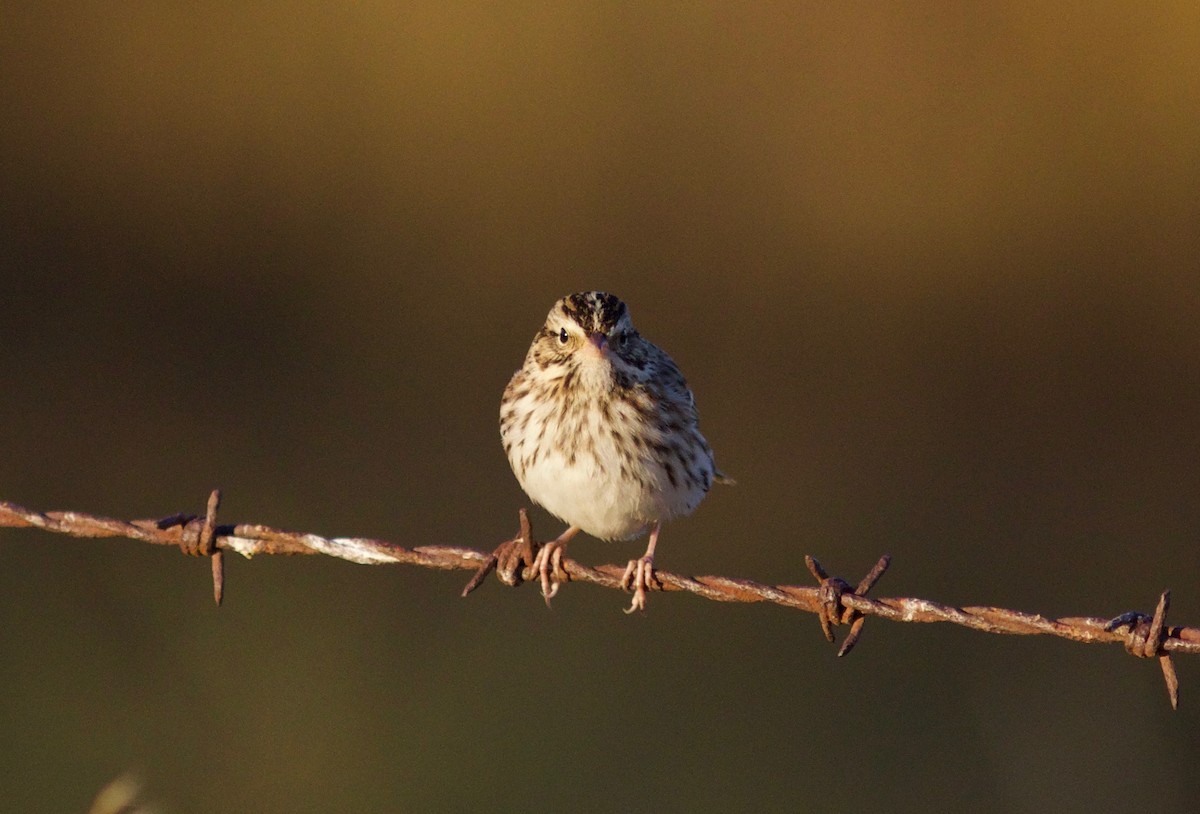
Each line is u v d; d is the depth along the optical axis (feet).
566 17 52.95
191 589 36.91
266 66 52.90
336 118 52.85
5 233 52.26
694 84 53.42
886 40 53.16
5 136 52.80
